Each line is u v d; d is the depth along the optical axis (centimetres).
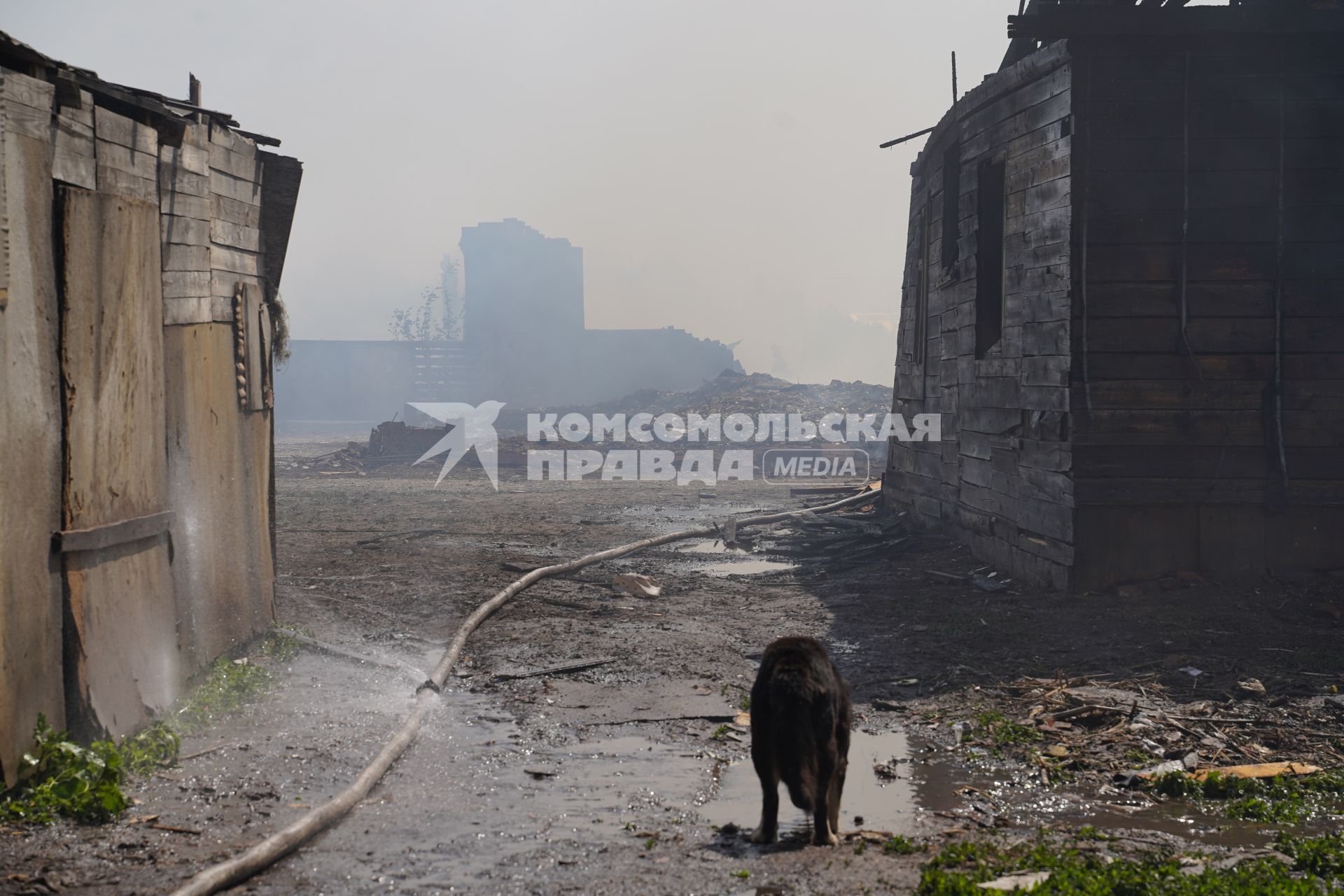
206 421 859
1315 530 1150
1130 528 1166
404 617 1168
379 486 3164
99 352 646
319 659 955
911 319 1953
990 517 1435
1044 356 1233
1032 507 1275
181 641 787
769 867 487
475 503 2620
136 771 619
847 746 547
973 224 1495
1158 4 1196
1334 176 1139
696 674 931
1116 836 549
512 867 496
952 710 813
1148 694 828
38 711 571
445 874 488
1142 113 1158
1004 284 1366
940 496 1698
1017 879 455
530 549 1775
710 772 668
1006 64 1521
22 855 484
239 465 941
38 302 584
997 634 1045
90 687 618
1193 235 1154
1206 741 714
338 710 789
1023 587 1279
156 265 735
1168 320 1158
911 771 677
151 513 717
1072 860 485
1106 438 1162
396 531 2000
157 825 540
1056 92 1205
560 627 1136
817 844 522
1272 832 563
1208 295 1155
